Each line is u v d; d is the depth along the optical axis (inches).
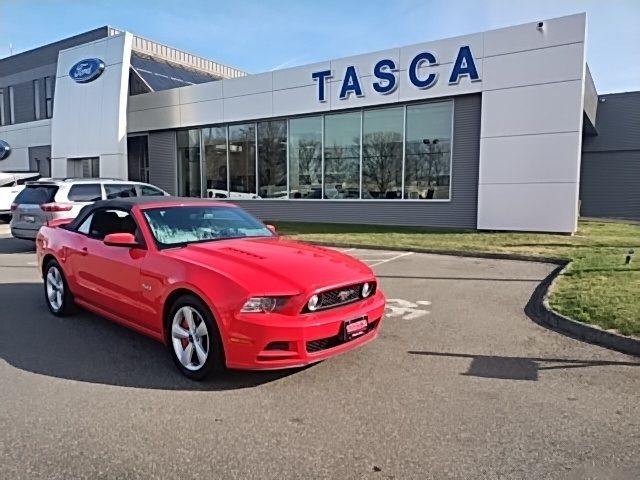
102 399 152.3
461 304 275.6
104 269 211.0
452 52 605.0
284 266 170.2
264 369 153.3
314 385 162.9
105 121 888.3
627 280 306.0
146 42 1039.0
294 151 767.7
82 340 211.6
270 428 134.2
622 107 1016.9
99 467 115.5
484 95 586.6
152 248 190.9
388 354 193.6
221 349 159.5
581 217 1010.1
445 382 166.1
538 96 554.6
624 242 494.3
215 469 114.8
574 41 531.2
